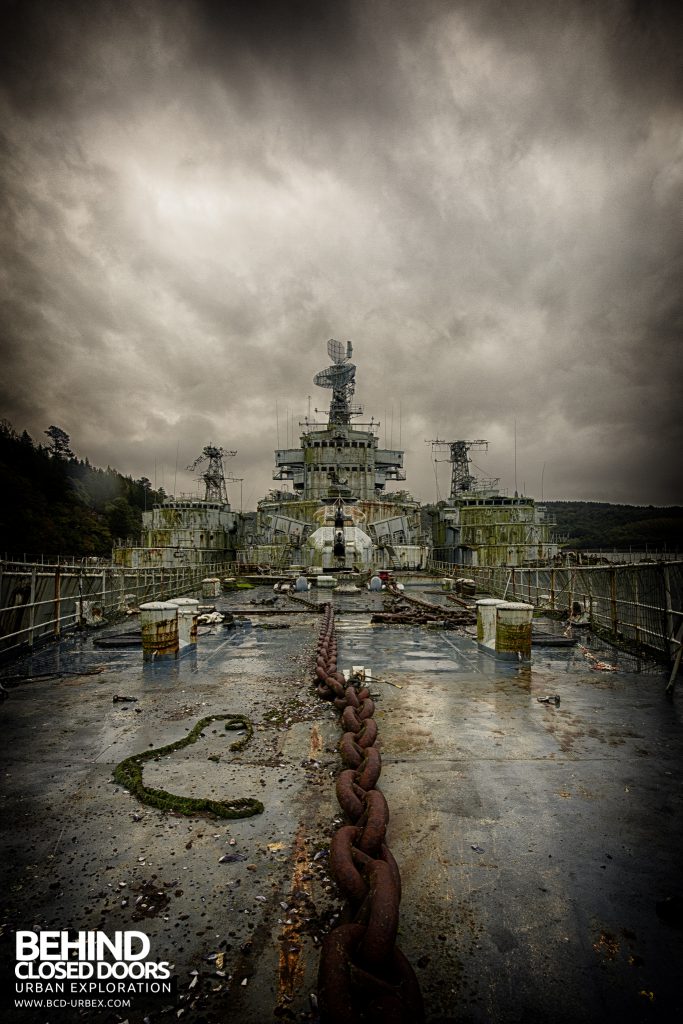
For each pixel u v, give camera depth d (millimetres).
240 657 9086
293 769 4367
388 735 5164
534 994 2199
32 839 3361
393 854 3152
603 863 3094
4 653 8852
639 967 2344
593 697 6543
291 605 17969
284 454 44812
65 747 4922
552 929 2562
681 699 6453
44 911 2697
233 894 2832
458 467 52906
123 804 3812
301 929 2574
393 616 13477
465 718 5703
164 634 8625
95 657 9188
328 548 30250
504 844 3271
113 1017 2145
